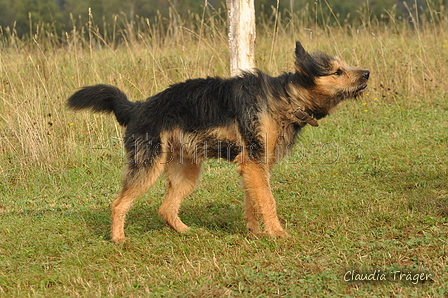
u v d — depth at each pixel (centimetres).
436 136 1083
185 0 3659
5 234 687
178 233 682
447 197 722
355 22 1980
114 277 546
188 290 502
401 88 1423
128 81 1285
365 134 1180
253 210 664
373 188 803
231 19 1006
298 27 1764
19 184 950
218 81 654
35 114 1092
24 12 3400
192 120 640
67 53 1482
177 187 704
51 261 598
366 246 583
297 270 534
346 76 643
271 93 640
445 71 1483
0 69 1338
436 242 573
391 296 470
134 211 786
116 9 3669
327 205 742
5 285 530
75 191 913
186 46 1589
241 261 566
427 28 1830
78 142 1104
